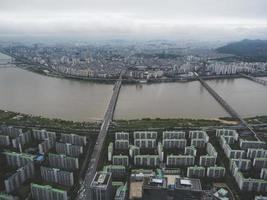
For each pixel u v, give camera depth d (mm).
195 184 187250
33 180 197625
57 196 173750
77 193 183750
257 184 188875
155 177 191250
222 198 178250
